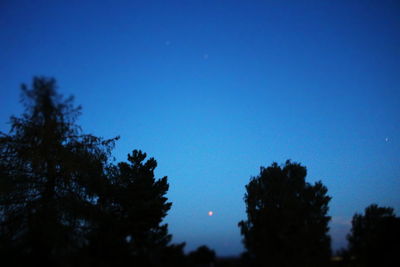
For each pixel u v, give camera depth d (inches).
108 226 726.5
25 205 711.1
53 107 676.1
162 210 846.5
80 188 757.3
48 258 603.5
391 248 619.5
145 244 743.7
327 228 658.8
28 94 657.6
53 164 722.2
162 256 666.2
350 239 652.7
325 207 676.1
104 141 773.3
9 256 585.0
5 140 676.7
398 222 647.8
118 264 619.2
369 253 626.8
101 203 792.9
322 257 623.8
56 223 671.8
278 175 711.7
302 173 711.7
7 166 695.7
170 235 792.9
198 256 645.3
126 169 888.3
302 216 653.9
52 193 733.9
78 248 650.2
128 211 804.6
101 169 767.7
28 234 642.2
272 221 651.5
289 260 610.9
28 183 721.6
